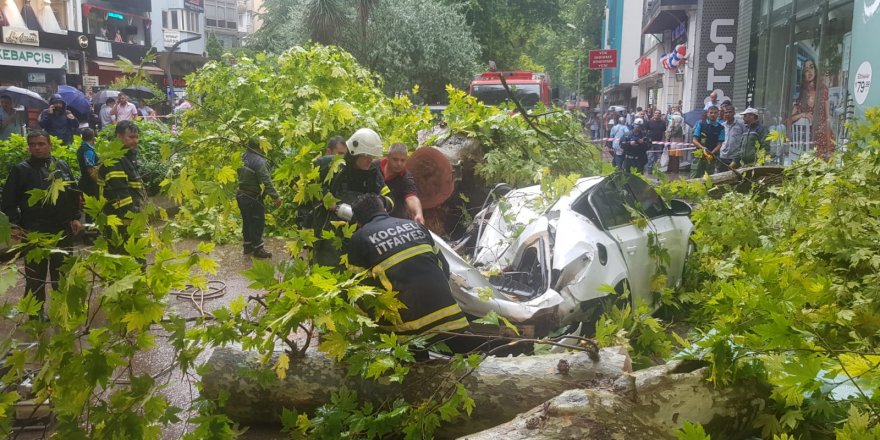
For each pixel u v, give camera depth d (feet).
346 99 33.65
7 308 11.13
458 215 24.91
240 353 13.47
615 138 61.36
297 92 32.32
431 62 71.82
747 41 58.49
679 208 21.49
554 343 12.68
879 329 13.03
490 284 15.72
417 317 12.89
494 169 25.03
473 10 99.86
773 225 21.72
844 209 17.28
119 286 10.27
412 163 23.03
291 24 74.95
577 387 11.72
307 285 11.37
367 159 17.34
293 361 13.21
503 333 14.79
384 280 12.93
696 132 42.65
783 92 48.80
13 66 87.04
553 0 120.88
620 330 14.43
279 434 13.41
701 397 10.79
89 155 21.77
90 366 10.63
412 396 12.45
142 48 122.11
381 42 69.31
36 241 11.32
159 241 12.14
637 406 10.49
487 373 12.32
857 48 33.88
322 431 11.99
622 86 142.92
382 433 11.94
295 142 27.30
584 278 15.65
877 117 20.94
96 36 118.32
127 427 10.62
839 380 11.16
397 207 19.22
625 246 17.39
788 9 48.06
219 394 12.42
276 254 29.58
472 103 28.27
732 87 66.28
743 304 11.24
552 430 9.89
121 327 11.01
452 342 13.15
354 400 12.59
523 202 18.93
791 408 10.73
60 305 10.56
